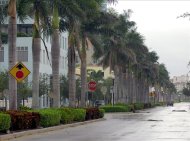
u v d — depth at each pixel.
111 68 69.88
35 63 33.81
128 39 77.56
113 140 21.92
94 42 50.59
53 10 35.91
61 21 42.47
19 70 26.75
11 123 24.77
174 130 29.42
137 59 84.25
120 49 68.62
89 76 107.69
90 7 37.78
